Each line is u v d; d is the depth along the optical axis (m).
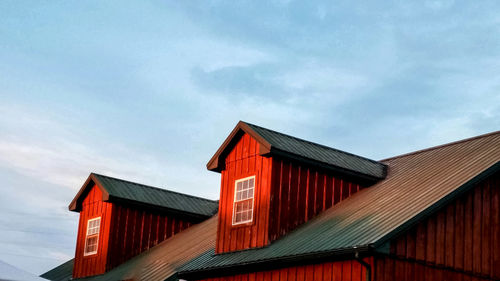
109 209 28.19
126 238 28.20
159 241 28.98
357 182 20.80
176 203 29.73
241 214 20.67
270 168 19.91
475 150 19.02
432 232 16.02
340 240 16.02
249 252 19.39
